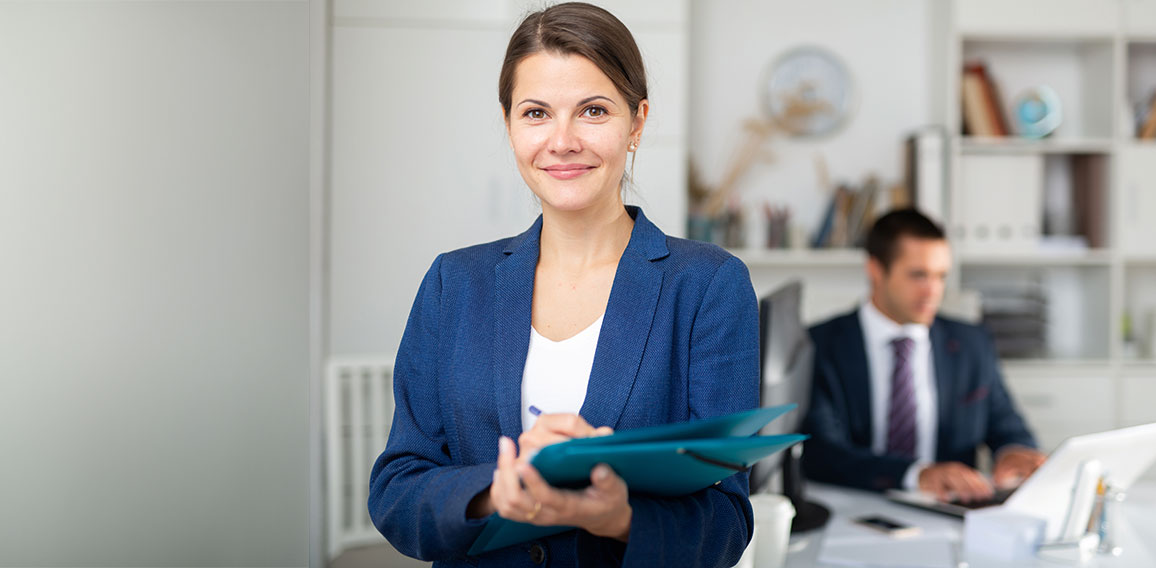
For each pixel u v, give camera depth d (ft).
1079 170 11.97
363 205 9.80
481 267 3.47
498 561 3.27
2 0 4.65
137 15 4.81
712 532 3.04
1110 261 11.39
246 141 5.00
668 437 2.62
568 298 3.31
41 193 4.71
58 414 4.79
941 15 11.50
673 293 3.23
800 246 11.46
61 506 4.83
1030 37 11.34
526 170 3.14
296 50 5.07
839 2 11.96
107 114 4.78
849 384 8.05
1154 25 11.16
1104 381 11.32
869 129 12.02
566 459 2.46
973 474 6.42
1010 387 11.28
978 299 10.31
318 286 5.15
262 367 5.06
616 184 3.19
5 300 4.71
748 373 3.25
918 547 5.36
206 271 4.95
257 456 5.05
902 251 7.91
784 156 12.01
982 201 11.40
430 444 3.43
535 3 3.57
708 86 11.91
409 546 3.17
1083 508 5.32
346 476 9.08
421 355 3.50
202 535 4.99
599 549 3.05
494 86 9.84
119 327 4.84
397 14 9.75
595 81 3.01
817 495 6.65
